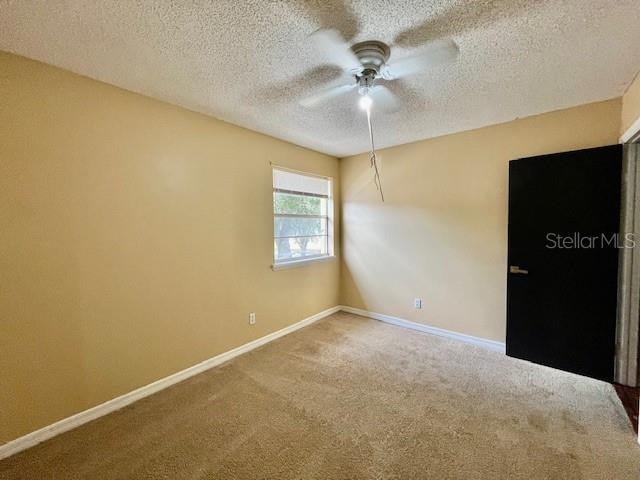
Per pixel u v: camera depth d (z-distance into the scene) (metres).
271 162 3.16
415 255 3.47
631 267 2.18
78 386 1.89
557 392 2.17
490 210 2.92
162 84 2.01
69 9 1.29
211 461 1.57
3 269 1.61
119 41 1.53
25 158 1.67
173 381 2.36
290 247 3.52
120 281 2.07
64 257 1.82
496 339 2.94
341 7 1.30
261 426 1.84
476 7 1.30
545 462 1.54
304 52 1.64
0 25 1.38
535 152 2.64
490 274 2.95
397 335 3.32
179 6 1.28
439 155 3.21
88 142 1.90
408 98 2.24
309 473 1.49
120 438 1.76
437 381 2.35
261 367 2.61
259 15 1.35
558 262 2.44
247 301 2.96
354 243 4.05
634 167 2.14
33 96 1.69
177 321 2.39
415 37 1.52
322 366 2.61
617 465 1.51
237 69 1.82
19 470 1.53
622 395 2.11
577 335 2.38
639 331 2.17
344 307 4.23
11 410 1.65
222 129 2.68
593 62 1.76
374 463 1.54
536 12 1.33
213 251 2.64
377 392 2.20
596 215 2.27
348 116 2.61
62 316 1.82
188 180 2.44
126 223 2.09
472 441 1.69
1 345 1.62
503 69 1.84
